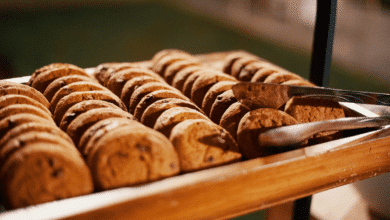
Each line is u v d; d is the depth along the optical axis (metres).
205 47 2.62
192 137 0.50
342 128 0.51
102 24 3.18
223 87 0.60
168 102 0.55
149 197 0.43
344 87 1.85
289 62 2.23
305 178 0.49
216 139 0.50
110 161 0.46
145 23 3.24
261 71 0.63
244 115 0.53
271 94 0.53
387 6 1.87
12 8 3.39
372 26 1.92
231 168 0.46
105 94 0.57
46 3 3.62
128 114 0.54
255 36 2.78
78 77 0.60
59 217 0.41
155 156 0.46
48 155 0.44
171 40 2.79
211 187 0.45
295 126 0.50
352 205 0.74
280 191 0.48
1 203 0.45
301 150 0.49
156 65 0.72
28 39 2.68
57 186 0.44
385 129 0.53
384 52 1.87
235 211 0.46
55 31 2.91
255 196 0.47
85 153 0.48
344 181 0.51
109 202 0.42
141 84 0.61
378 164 0.53
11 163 0.44
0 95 0.54
